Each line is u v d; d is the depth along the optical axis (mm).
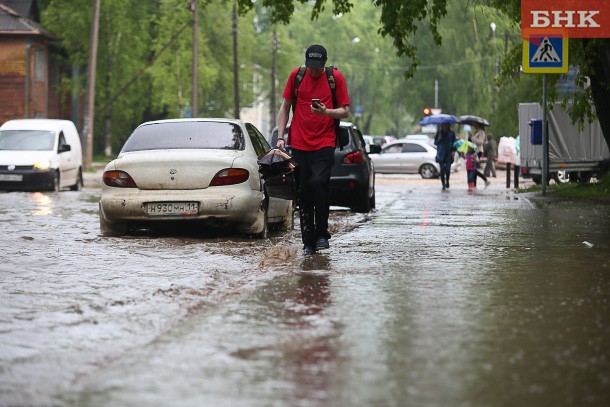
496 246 25906
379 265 21812
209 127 31734
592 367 11945
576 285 18578
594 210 40281
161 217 29719
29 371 12055
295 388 11031
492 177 97125
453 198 53188
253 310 16047
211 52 166000
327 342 13500
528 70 48250
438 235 29391
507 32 114812
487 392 10812
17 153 63062
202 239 29812
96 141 165125
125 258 24109
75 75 146875
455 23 172000
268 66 195625
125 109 148750
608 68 49562
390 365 12109
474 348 13039
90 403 10523
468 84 171875
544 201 47312
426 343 13375
